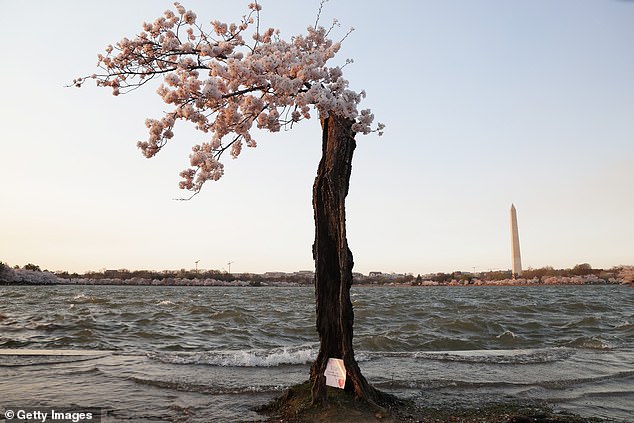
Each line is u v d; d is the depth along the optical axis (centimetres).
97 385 921
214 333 1975
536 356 1294
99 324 2227
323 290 714
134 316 2788
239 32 761
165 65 710
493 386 929
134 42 684
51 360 1197
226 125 696
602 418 716
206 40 712
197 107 667
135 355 1304
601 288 12488
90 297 5831
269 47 696
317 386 682
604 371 1091
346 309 695
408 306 3822
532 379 998
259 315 2959
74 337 1734
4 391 860
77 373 1034
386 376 1021
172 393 862
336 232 711
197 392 870
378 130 730
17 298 5288
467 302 4634
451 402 794
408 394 852
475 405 776
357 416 638
